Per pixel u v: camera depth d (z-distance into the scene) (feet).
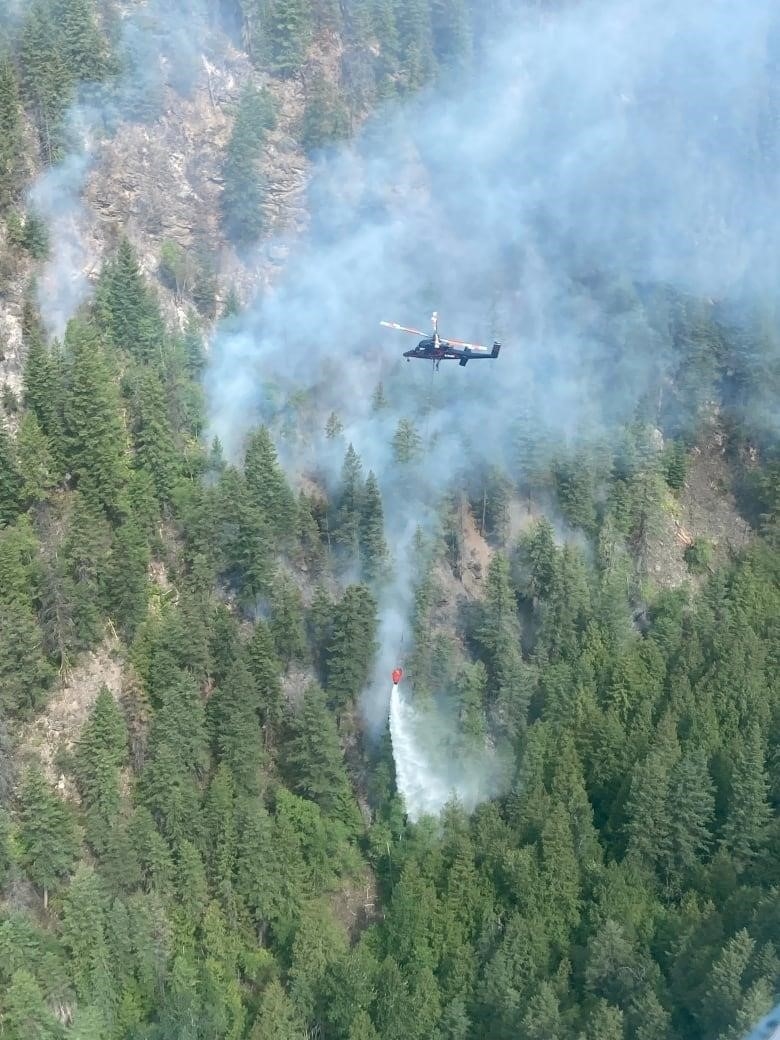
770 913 293.43
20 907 298.15
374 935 325.21
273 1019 289.53
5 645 320.50
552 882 319.06
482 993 297.74
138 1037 278.67
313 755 345.31
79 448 357.00
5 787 312.91
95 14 469.57
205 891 316.60
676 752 340.18
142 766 329.72
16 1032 269.23
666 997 281.54
